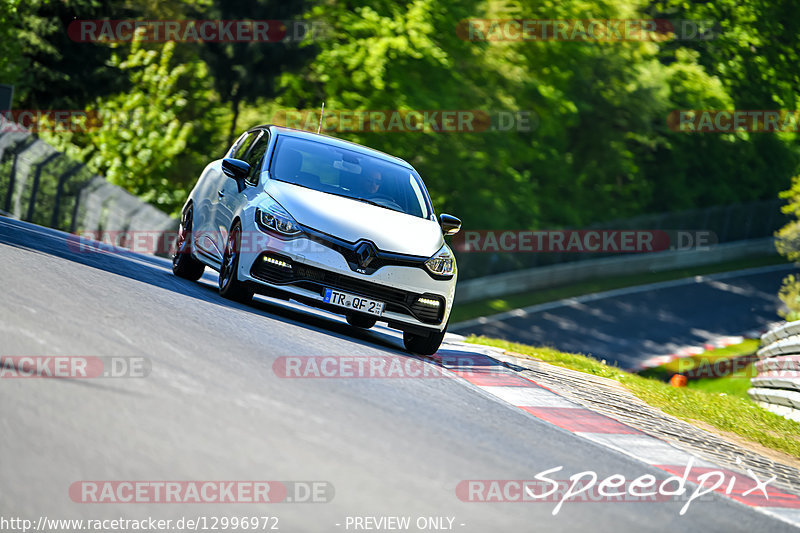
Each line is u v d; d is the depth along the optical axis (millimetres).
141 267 41719
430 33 140625
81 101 130750
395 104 135750
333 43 136000
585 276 165125
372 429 19547
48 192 82812
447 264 34594
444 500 15992
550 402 30938
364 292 33062
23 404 15695
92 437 14852
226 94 131750
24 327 21094
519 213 160250
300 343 28656
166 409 17172
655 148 191125
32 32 127625
